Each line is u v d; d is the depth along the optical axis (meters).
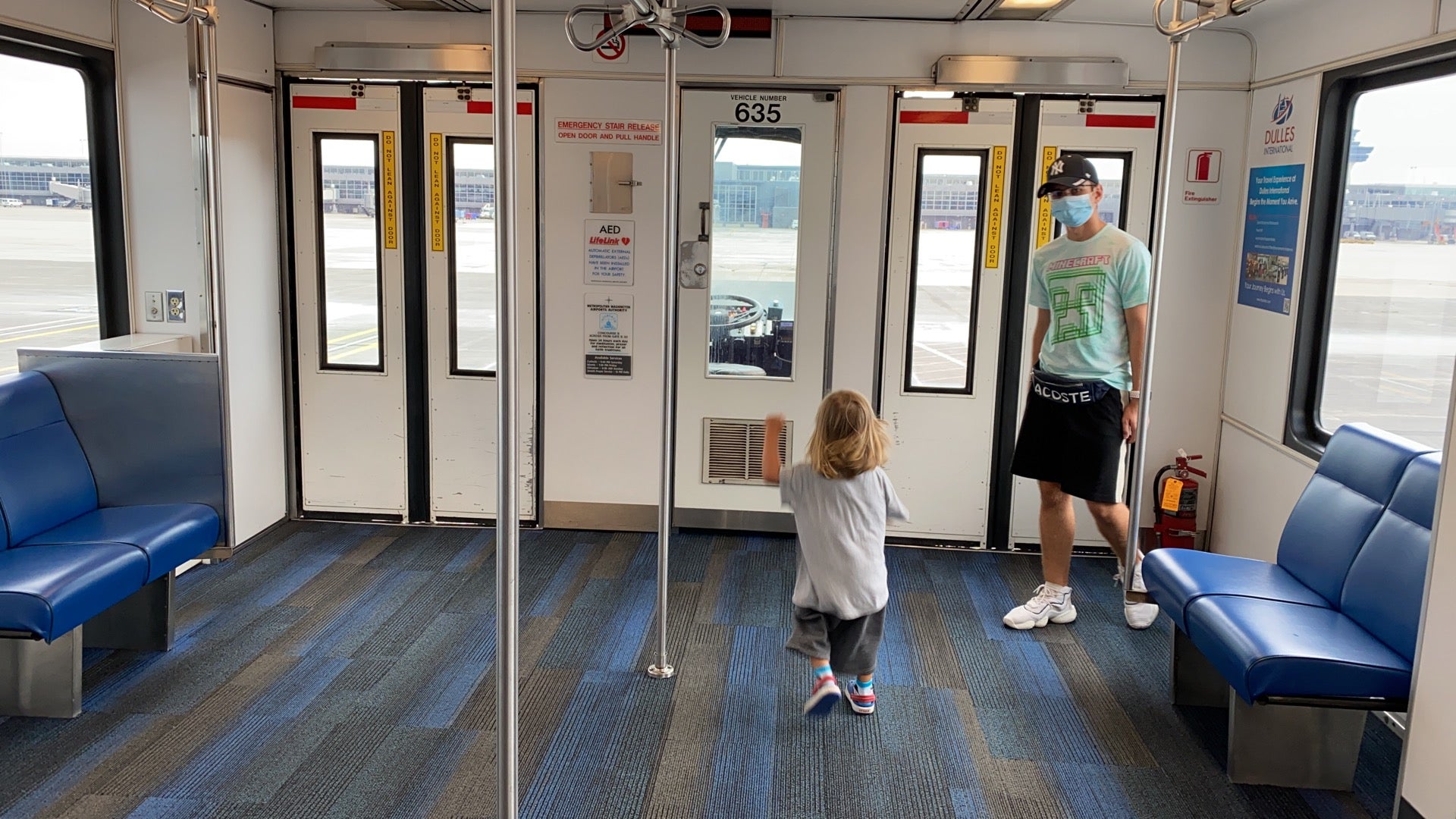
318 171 5.50
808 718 3.62
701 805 3.06
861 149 5.32
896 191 5.35
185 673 3.87
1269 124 4.89
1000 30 5.18
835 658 3.52
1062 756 3.40
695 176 5.39
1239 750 3.22
